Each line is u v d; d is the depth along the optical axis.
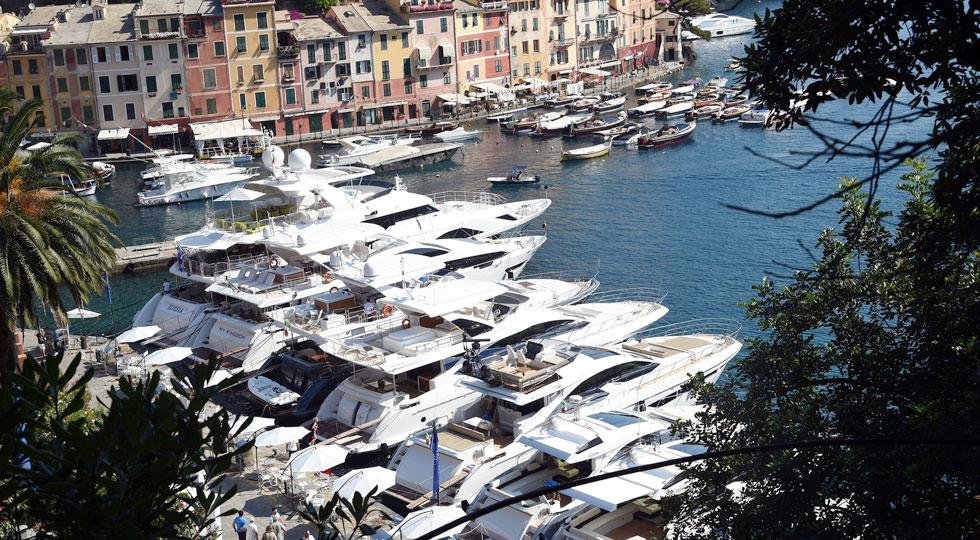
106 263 34.94
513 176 77.31
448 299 35.97
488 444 30.09
